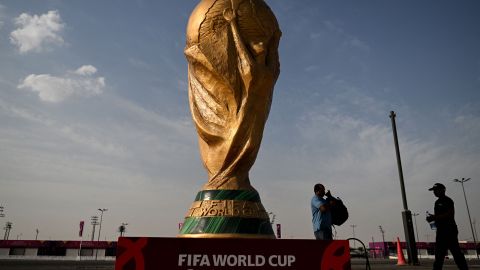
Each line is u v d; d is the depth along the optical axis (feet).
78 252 212.84
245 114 34.14
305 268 21.84
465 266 40.55
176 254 21.50
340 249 22.25
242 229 31.09
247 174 35.06
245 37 36.01
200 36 35.99
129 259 21.27
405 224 77.10
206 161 35.70
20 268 89.35
